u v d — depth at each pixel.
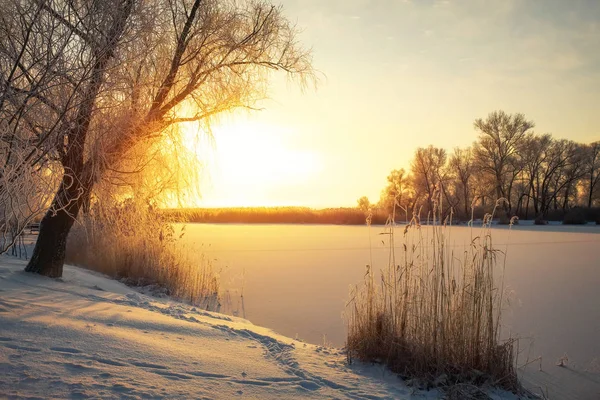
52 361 4.13
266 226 48.06
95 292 7.92
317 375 4.72
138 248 12.24
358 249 22.47
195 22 9.68
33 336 4.74
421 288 5.80
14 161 5.34
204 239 28.50
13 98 5.23
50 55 5.65
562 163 65.19
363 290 6.32
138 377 4.01
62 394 3.51
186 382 4.05
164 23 9.00
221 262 17.53
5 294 6.63
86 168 8.77
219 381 4.18
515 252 21.52
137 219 12.59
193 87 9.85
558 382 5.58
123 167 9.95
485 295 5.55
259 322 8.49
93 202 11.21
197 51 9.67
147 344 4.93
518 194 71.31
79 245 13.80
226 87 10.27
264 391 4.08
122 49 6.92
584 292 11.16
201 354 4.88
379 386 4.67
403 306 5.75
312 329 8.01
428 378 5.04
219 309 9.59
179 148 10.86
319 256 19.59
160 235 12.55
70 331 5.02
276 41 10.60
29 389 3.54
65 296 7.11
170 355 4.70
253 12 10.34
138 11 7.04
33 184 5.46
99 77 6.41
